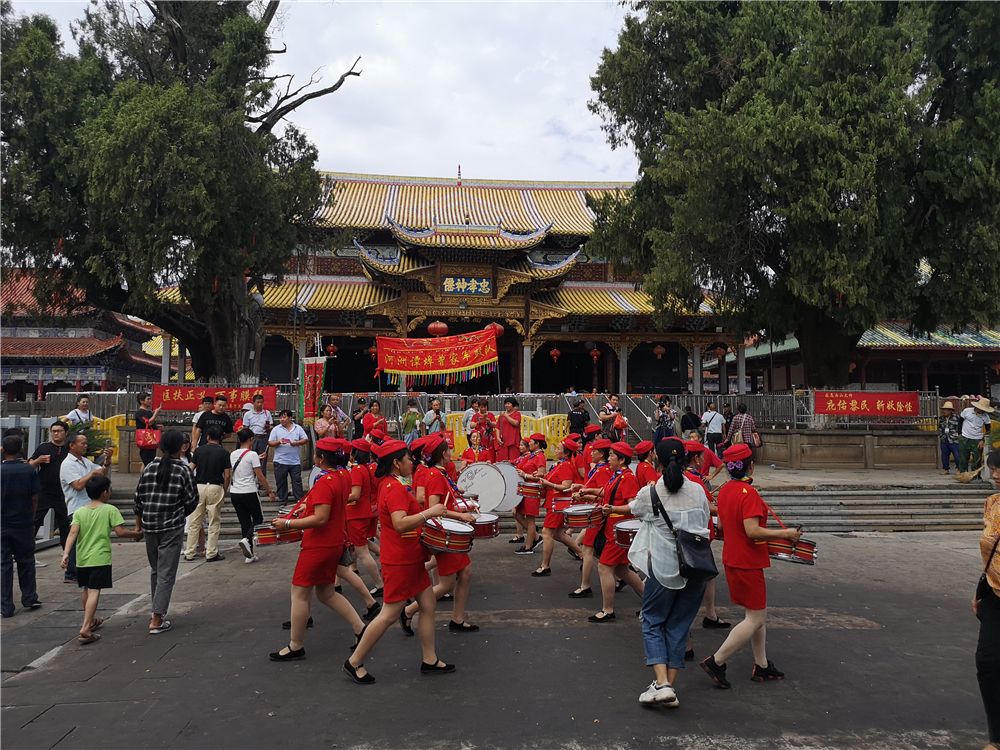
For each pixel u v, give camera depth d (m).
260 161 20.33
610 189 40.97
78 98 18.89
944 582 8.83
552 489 8.91
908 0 20.25
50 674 5.54
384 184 39.66
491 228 32.97
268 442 13.19
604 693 5.11
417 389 38.19
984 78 19.81
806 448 19.20
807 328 23.58
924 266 30.45
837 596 8.09
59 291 20.80
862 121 17.73
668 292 21.86
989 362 33.47
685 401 22.66
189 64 23.17
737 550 5.23
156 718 4.69
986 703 4.14
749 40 20.28
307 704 4.92
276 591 8.22
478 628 6.71
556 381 40.44
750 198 20.30
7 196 17.88
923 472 18.09
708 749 4.24
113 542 11.36
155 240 17.69
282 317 32.59
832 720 4.66
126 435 17.27
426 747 4.25
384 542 5.41
